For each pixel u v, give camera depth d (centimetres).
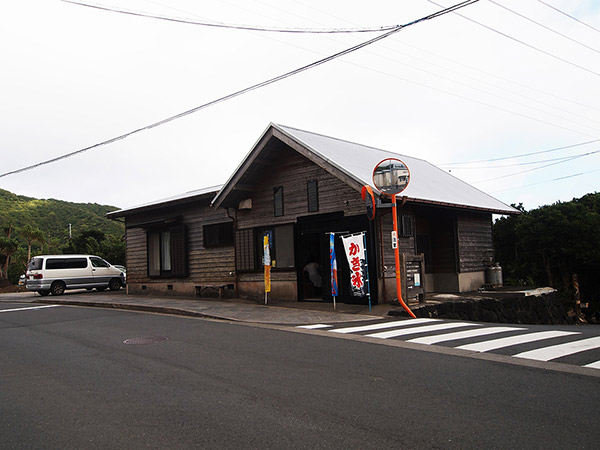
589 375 529
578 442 354
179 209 1767
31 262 2156
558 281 1942
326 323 984
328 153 1277
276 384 528
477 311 1245
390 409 436
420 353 659
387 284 1210
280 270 1408
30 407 478
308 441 371
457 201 1377
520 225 1919
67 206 6969
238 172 1404
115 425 420
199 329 943
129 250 1998
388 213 1248
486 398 459
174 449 363
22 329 1029
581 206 1875
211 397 489
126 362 664
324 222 1316
